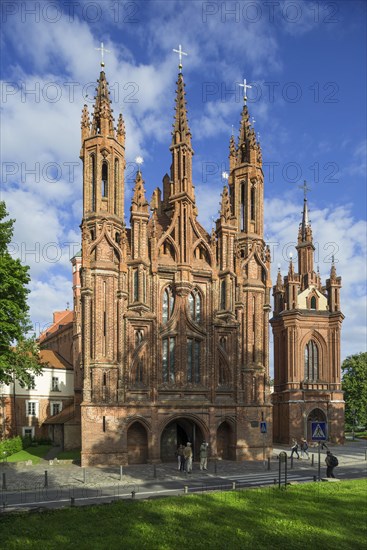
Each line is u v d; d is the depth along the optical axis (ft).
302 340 269.85
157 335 163.94
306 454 191.11
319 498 88.17
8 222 149.28
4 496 100.94
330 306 277.23
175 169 177.06
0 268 141.90
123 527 67.92
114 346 157.89
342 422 265.75
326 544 61.62
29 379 186.70
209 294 174.91
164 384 163.73
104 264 159.53
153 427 157.79
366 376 342.03
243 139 199.31
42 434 251.60
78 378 228.63
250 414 172.65
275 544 61.41
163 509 78.43
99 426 150.82
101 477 126.62
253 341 179.63
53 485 114.52
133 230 166.30
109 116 170.30
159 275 168.86
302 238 296.51
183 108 180.75
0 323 140.46
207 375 169.37
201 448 140.97
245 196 192.34
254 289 182.19
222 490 104.73
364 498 89.04
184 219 173.58
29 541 61.57
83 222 164.86
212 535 64.49
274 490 96.17
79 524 69.67
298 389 261.65
